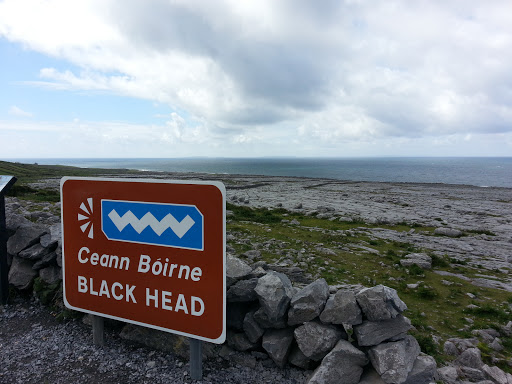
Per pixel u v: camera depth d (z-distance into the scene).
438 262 12.99
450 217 28.09
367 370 4.40
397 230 20.84
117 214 4.99
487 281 11.05
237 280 5.43
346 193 51.41
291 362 4.82
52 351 5.12
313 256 12.56
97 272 5.24
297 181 85.75
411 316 7.90
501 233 21.47
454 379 5.00
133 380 4.48
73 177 5.30
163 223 4.64
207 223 4.33
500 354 6.30
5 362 4.81
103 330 5.52
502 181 112.19
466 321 7.75
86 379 4.47
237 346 5.11
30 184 52.38
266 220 21.77
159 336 5.26
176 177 93.88
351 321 4.50
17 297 6.95
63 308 6.31
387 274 11.02
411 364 4.25
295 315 4.77
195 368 4.49
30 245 7.12
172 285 4.64
